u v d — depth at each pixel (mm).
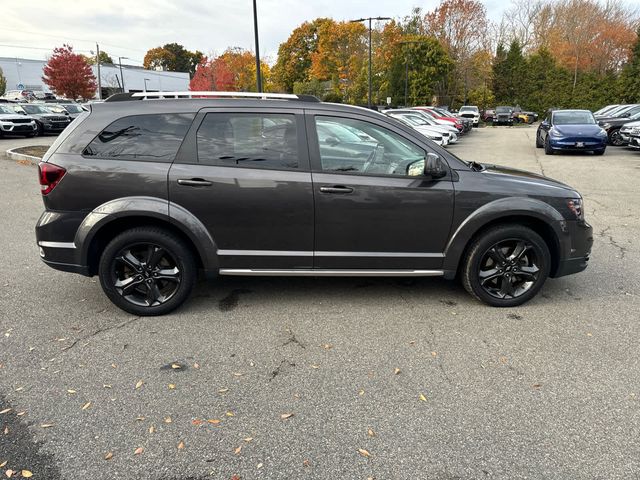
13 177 11609
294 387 3014
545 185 4121
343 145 3910
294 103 3924
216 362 3309
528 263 4188
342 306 4238
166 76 74250
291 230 3902
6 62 60688
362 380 3094
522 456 2416
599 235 6621
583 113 17703
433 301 4348
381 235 3955
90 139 3826
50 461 2377
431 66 50031
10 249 5926
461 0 53188
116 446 2484
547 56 58844
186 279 4004
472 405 2832
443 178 3938
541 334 3719
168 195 3791
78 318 3988
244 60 50188
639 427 2627
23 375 3129
